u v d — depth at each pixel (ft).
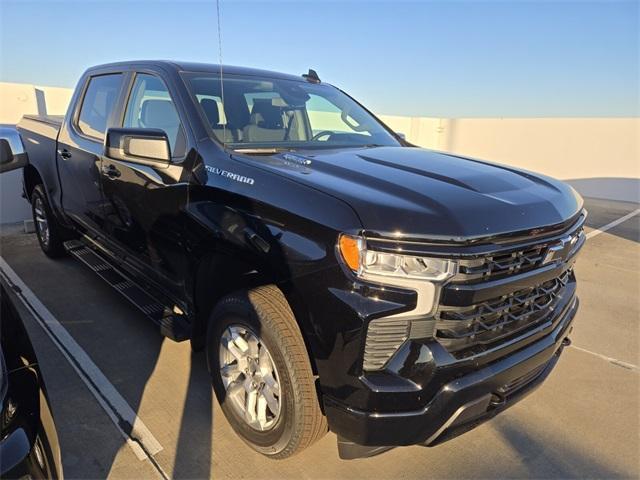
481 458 8.45
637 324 14.67
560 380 11.25
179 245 9.38
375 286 6.23
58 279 15.39
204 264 8.93
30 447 4.69
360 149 10.26
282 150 9.50
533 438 9.05
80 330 12.15
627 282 18.83
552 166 47.65
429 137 53.52
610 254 23.22
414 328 6.37
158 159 8.86
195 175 8.91
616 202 42.60
